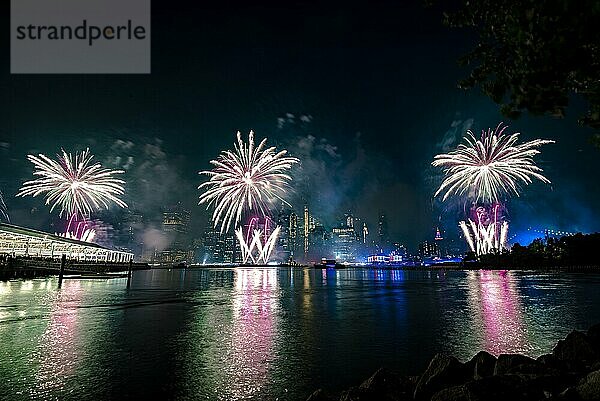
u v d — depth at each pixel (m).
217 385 13.17
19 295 39.00
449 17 6.72
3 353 16.70
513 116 5.79
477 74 6.46
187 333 21.73
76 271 69.62
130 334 21.19
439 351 18.12
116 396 12.03
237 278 104.31
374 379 10.53
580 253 134.38
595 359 11.50
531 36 5.00
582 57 4.83
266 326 24.41
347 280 93.38
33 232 58.34
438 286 66.06
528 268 163.50
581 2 4.51
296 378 14.02
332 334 21.97
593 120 6.63
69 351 17.19
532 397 8.41
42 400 11.61
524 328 23.66
